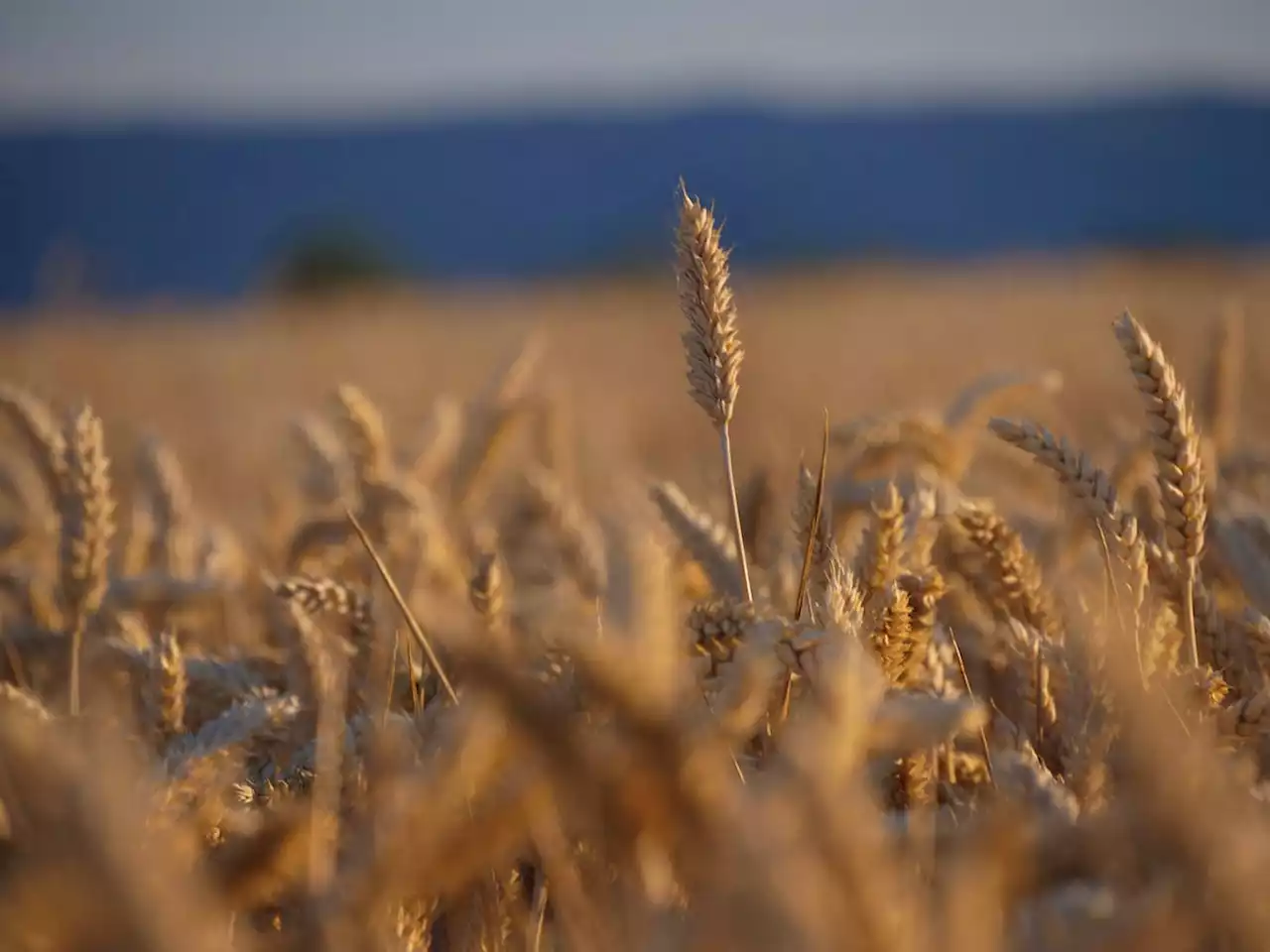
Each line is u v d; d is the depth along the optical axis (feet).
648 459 29.30
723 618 5.29
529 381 17.17
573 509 13.61
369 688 8.25
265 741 8.02
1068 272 131.03
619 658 3.33
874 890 2.86
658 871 3.75
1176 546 7.68
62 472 9.68
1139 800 3.93
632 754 3.32
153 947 2.88
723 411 8.22
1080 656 6.27
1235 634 8.52
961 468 11.75
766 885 2.77
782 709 6.30
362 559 11.77
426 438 16.48
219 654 11.31
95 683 9.69
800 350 58.85
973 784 7.52
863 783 5.32
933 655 7.69
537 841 5.05
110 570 14.12
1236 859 3.67
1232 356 13.37
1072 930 3.98
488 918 5.79
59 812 3.06
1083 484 7.43
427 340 85.20
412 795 4.20
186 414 46.52
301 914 5.04
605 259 217.36
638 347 72.18
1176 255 148.66
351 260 225.97
